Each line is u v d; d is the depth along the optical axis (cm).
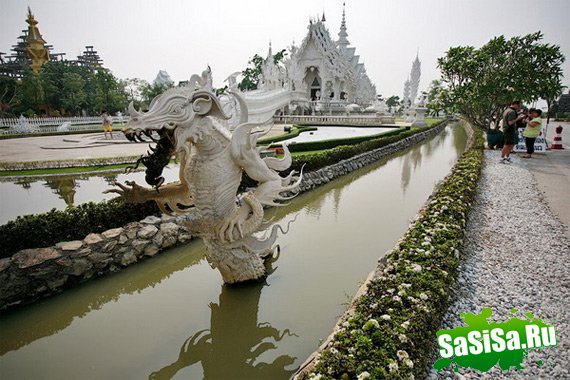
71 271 536
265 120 488
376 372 257
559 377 312
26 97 4138
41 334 477
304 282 567
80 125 3447
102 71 4566
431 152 2116
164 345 445
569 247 561
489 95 1836
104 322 494
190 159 448
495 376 315
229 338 462
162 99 387
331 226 827
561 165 1194
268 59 3719
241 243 505
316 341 438
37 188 1029
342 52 4616
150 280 627
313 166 1178
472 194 760
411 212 929
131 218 657
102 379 387
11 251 509
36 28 5350
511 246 570
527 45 1808
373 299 360
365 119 3331
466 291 443
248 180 940
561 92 1770
